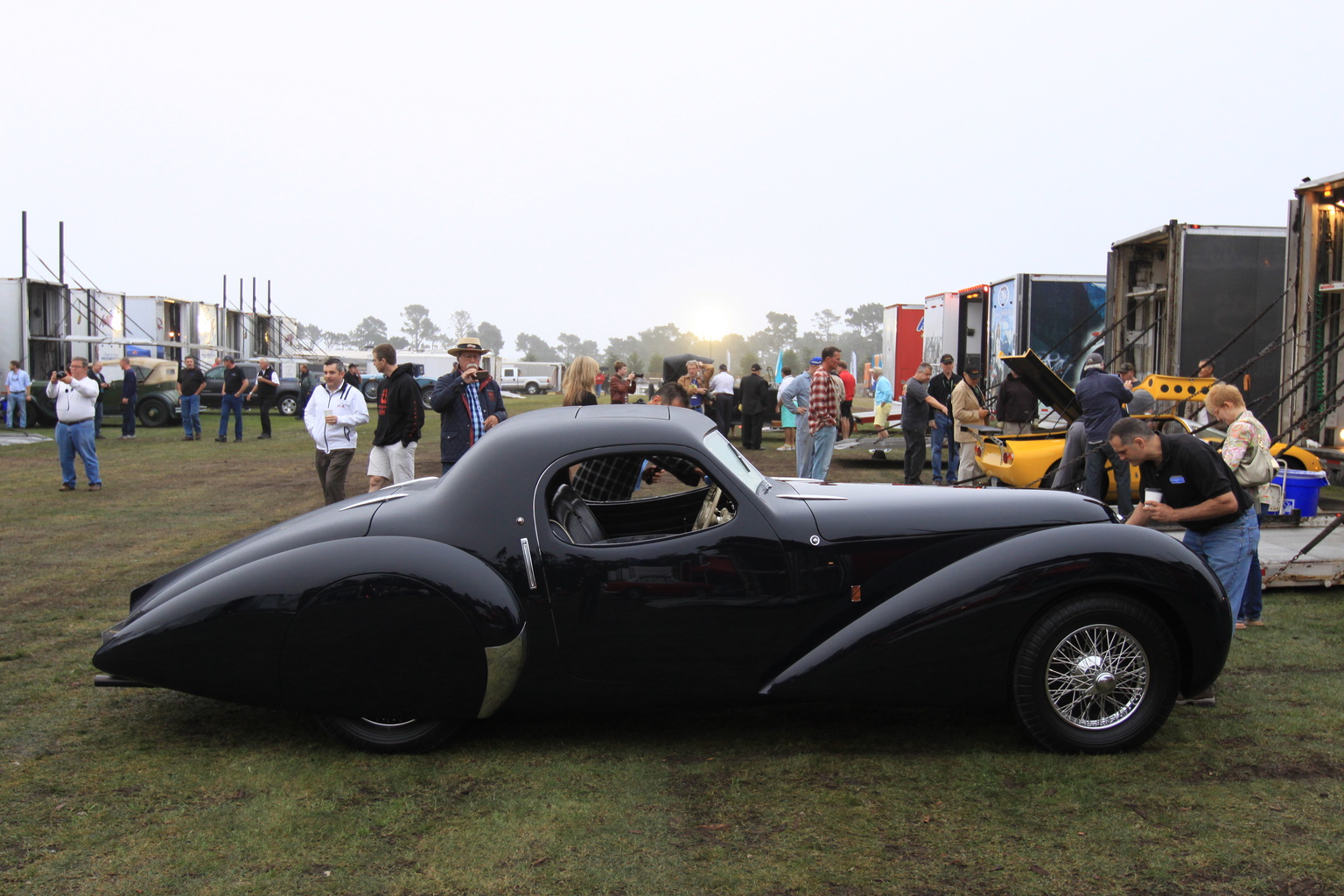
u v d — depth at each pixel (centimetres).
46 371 2631
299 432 2266
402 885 301
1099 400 866
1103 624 392
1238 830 328
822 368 1071
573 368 755
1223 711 444
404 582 385
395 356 811
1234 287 1284
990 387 1692
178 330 3409
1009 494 441
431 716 398
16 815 350
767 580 400
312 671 391
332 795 367
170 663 391
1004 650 390
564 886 299
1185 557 392
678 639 398
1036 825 335
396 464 817
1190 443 489
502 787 375
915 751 406
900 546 406
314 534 413
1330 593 665
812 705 466
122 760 402
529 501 400
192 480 1348
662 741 422
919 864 309
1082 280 1539
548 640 396
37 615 633
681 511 491
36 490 1234
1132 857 312
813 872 306
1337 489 1082
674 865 311
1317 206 1113
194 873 308
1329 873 299
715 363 1822
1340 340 1087
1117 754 396
